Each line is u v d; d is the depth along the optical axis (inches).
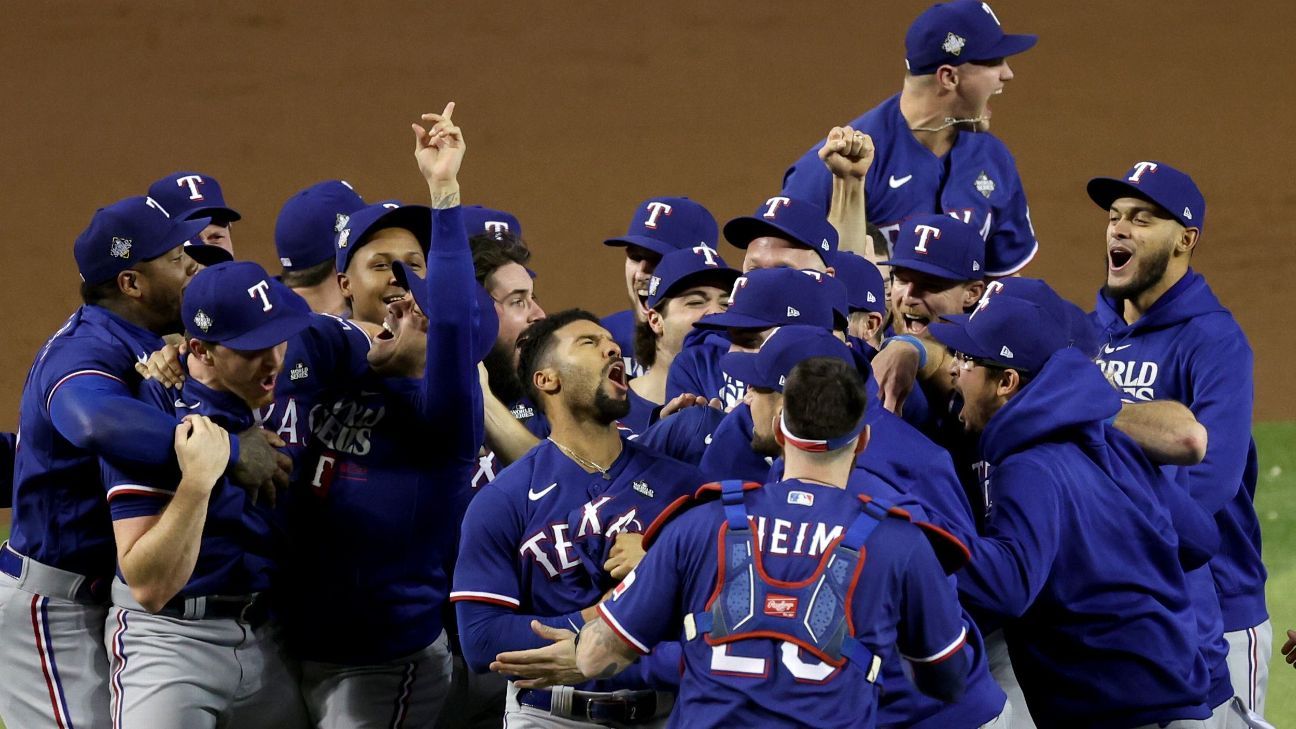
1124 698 952.3
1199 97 3186.5
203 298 950.4
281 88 3257.9
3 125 3078.2
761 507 789.9
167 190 1424.7
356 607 1008.2
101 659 1038.4
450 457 1011.9
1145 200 1194.0
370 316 1091.9
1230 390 1159.6
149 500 943.0
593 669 810.8
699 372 1151.0
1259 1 3555.6
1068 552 941.8
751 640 765.9
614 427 947.3
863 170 1334.9
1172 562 965.8
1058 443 949.8
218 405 972.6
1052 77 3292.3
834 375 794.8
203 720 983.0
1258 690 1181.7
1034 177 2910.9
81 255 1033.5
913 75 1469.0
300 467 1003.9
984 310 978.1
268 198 2864.2
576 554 908.6
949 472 903.1
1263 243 2704.2
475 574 906.1
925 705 880.3
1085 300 2485.2
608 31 3521.2
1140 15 3533.5
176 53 3366.1
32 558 1018.7
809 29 3518.7
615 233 2755.9
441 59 3398.1
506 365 1150.3
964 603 884.6
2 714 1044.5
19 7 3486.7
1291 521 1732.3
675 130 3127.5
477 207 1279.5
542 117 3184.1
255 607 995.9
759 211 1215.6
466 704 1131.9
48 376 981.8
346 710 1024.2
